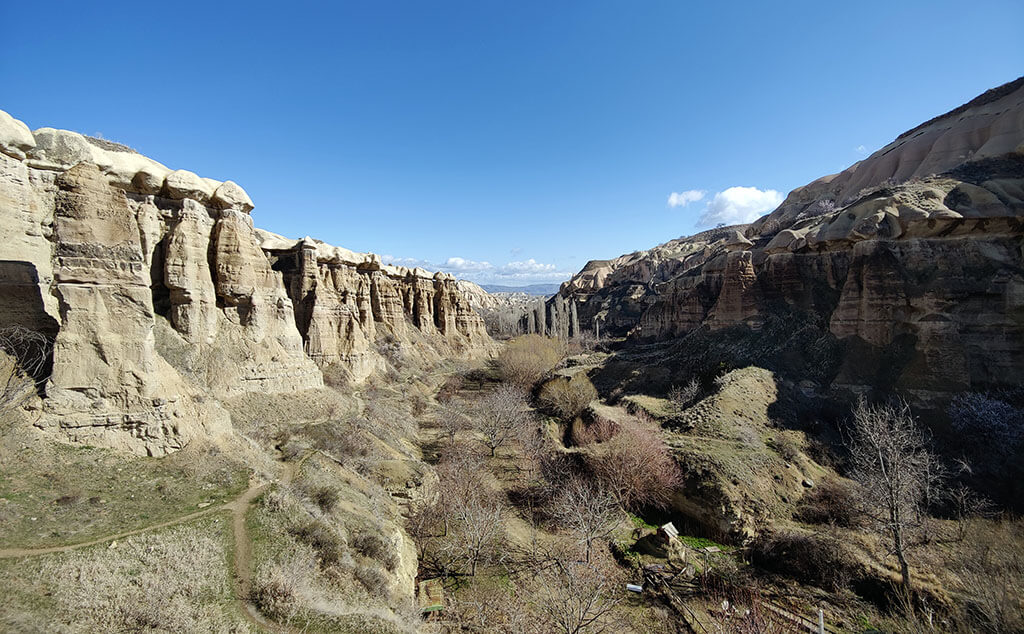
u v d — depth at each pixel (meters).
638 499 30.89
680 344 58.69
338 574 17.12
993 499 26.86
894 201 42.69
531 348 77.00
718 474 29.38
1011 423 30.05
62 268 19.23
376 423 38.75
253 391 33.72
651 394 49.16
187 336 31.42
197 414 22.88
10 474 16.05
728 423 35.22
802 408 37.94
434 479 31.52
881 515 24.91
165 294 32.31
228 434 24.23
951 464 29.78
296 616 13.89
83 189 19.89
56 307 23.78
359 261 64.62
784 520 27.44
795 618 20.52
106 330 19.88
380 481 28.53
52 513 15.01
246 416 31.16
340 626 14.15
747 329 50.84
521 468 38.09
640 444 32.81
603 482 31.86
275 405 33.88
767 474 30.16
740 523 27.09
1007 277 34.94
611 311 129.12
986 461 29.08
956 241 38.09
